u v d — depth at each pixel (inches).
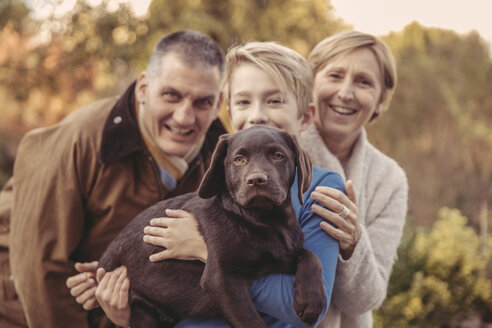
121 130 138.8
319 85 136.8
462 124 438.0
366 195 133.1
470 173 429.7
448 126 446.3
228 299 88.1
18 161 147.2
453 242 274.1
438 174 423.5
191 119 136.6
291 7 365.1
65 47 356.8
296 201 102.2
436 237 279.3
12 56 375.6
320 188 100.1
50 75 374.0
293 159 93.8
